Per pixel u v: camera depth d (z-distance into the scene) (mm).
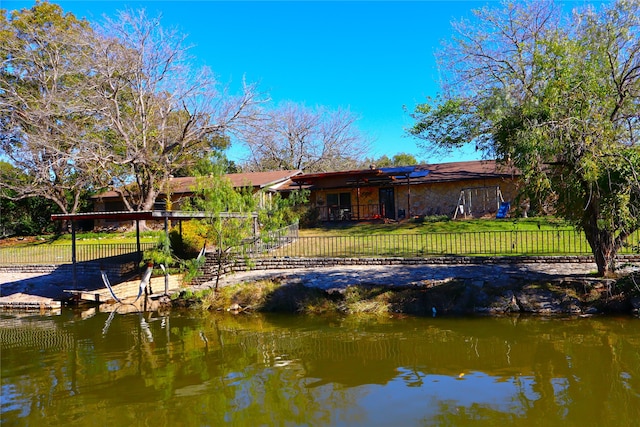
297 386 6543
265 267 15164
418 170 27859
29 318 12477
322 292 11891
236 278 13859
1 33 26781
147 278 13508
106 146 25703
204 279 14586
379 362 7523
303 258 14883
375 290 11586
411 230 20812
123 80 25844
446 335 8930
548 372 6699
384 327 9750
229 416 5566
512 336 8641
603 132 9320
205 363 7766
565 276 11039
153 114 27469
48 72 27750
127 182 29875
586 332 8641
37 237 29172
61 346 9250
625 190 9070
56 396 6402
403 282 11641
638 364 6828
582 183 9805
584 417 5191
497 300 10492
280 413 5609
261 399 6090
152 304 13117
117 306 13242
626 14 12148
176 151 29609
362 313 10984
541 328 9047
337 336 9219
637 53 13297
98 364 7895
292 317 11172
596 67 10688
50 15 28688
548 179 9734
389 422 5262
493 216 23453
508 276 11328
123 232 28516
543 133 9164
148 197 26578
